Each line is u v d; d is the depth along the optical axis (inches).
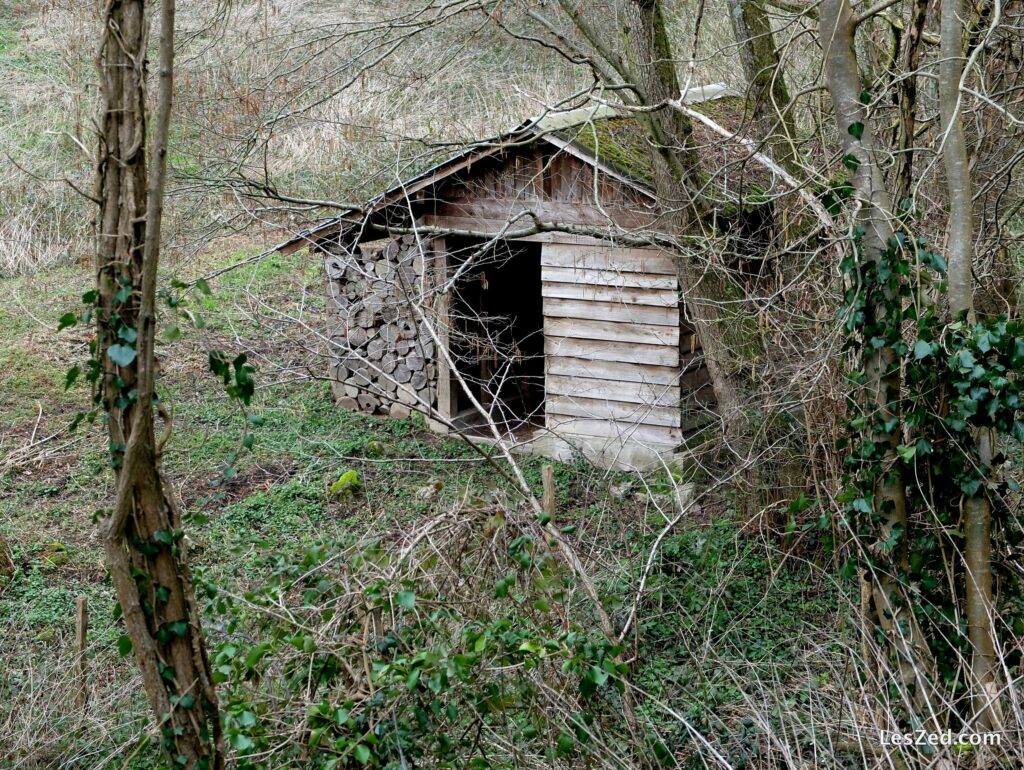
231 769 186.1
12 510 400.8
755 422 341.7
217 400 499.5
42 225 642.8
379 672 173.5
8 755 235.3
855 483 228.1
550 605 207.3
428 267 460.1
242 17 544.1
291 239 473.7
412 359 492.7
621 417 449.1
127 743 224.4
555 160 439.2
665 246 370.6
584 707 200.7
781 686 237.6
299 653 187.5
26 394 503.2
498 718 205.3
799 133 388.2
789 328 302.5
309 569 196.4
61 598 341.7
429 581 198.4
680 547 339.9
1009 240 311.6
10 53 740.0
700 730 225.9
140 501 156.9
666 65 355.6
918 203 285.9
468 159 441.1
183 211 461.1
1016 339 201.8
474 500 215.3
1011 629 216.5
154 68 490.6
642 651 268.8
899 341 217.0
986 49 300.7
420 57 595.8
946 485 220.8
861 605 232.1
